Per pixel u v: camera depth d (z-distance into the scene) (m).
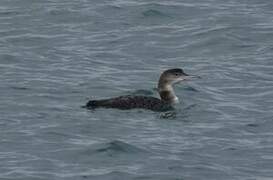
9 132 22.75
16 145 21.97
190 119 24.45
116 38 32.50
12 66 29.02
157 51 31.39
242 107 25.75
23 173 20.33
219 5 36.03
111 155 21.50
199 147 22.22
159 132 23.17
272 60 30.50
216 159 21.53
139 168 20.81
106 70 29.12
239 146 22.39
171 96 26.25
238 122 24.23
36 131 22.86
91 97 26.25
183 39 32.50
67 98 25.95
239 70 29.48
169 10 35.12
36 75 28.11
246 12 35.12
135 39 32.44
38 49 31.06
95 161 21.19
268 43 32.19
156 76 28.70
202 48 31.77
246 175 20.66
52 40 32.09
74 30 33.28
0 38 32.12
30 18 34.31
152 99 25.12
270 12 35.34
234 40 32.25
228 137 23.06
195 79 28.45
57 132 22.81
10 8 35.44
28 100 25.50
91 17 34.53
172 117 24.44
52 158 21.27
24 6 35.72
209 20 34.16
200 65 30.02
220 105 25.92
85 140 22.41
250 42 32.25
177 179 20.30
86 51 31.09
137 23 34.09
